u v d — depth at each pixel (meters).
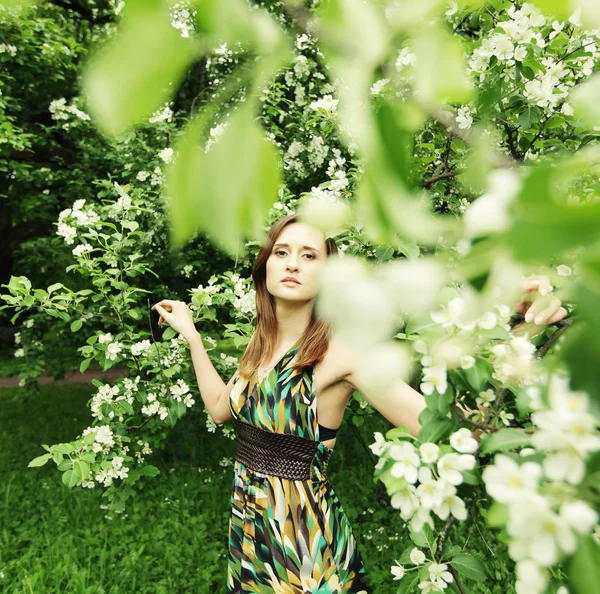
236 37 0.21
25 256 6.78
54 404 7.83
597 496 0.56
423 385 0.95
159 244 4.52
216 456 5.61
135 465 3.14
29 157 6.42
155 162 4.23
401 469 0.96
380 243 0.24
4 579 3.58
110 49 0.19
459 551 1.35
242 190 0.21
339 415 1.91
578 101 0.27
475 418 1.31
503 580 2.07
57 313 3.05
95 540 4.02
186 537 4.13
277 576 1.83
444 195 2.34
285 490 1.84
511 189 0.24
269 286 2.03
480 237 0.26
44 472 5.32
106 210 3.35
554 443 0.55
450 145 2.24
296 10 0.25
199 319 3.07
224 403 2.32
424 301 0.27
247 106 0.22
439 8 0.24
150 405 3.13
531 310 1.01
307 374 1.86
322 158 4.15
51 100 6.11
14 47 4.99
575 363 0.30
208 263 4.76
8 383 9.29
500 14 1.90
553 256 0.21
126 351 3.28
